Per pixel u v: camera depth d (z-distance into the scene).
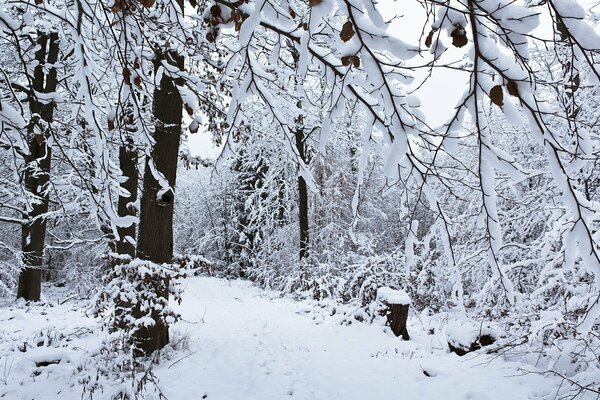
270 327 8.64
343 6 1.65
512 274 7.45
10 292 11.56
